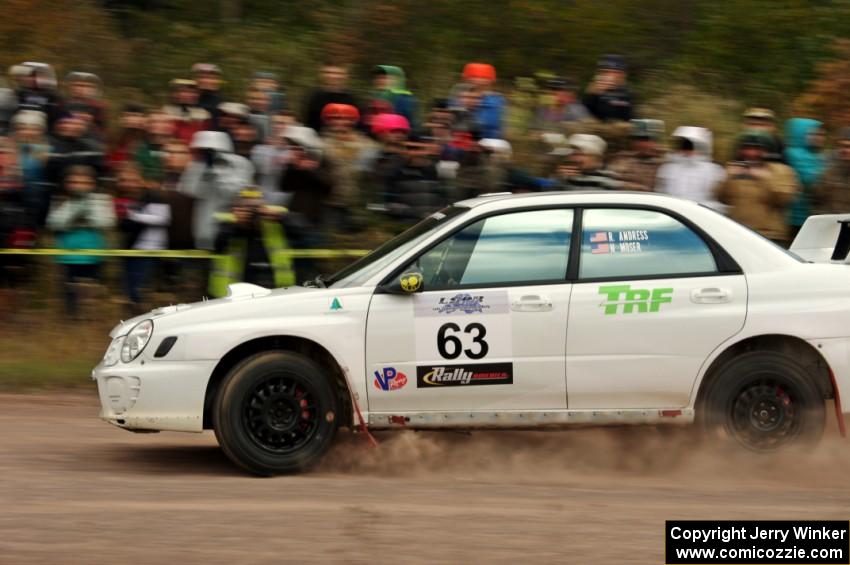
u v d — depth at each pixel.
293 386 13.20
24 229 20.75
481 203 13.91
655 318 13.38
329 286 13.77
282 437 13.20
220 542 10.48
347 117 21.50
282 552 10.19
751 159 20.70
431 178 20.70
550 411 13.37
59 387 18.94
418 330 13.27
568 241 13.63
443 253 13.56
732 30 34.00
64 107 21.25
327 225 20.50
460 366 13.27
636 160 20.75
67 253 20.50
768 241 13.90
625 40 33.19
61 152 20.52
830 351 13.44
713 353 13.39
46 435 15.79
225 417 13.00
